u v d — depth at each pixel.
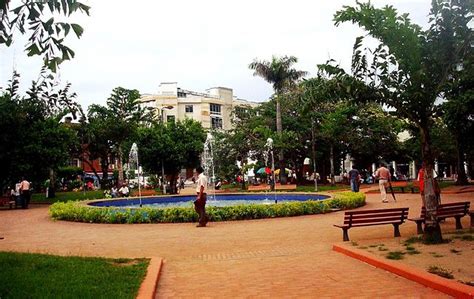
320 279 7.18
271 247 10.59
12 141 28.88
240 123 49.00
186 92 82.81
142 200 26.08
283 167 42.25
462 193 25.27
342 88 10.05
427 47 10.02
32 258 8.57
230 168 46.94
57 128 31.02
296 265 8.35
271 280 7.25
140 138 39.31
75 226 15.96
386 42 9.71
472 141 24.08
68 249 10.91
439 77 10.01
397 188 30.75
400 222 10.92
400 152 49.50
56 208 18.95
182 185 54.75
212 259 9.29
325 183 51.03
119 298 5.84
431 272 6.80
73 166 56.38
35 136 29.41
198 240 11.98
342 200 18.61
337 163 55.72
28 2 4.44
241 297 6.32
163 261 9.05
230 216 16.42
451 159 45.25
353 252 8.80
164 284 7.18
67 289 6.27
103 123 39.31
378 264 7.78
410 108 9.79
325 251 9.65
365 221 10.61
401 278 6.95
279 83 41.81
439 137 37.19
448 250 8.55
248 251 10.16
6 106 28.34
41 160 29.66
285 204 17.06
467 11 9.73
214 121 81.00
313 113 41.19
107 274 7.25
